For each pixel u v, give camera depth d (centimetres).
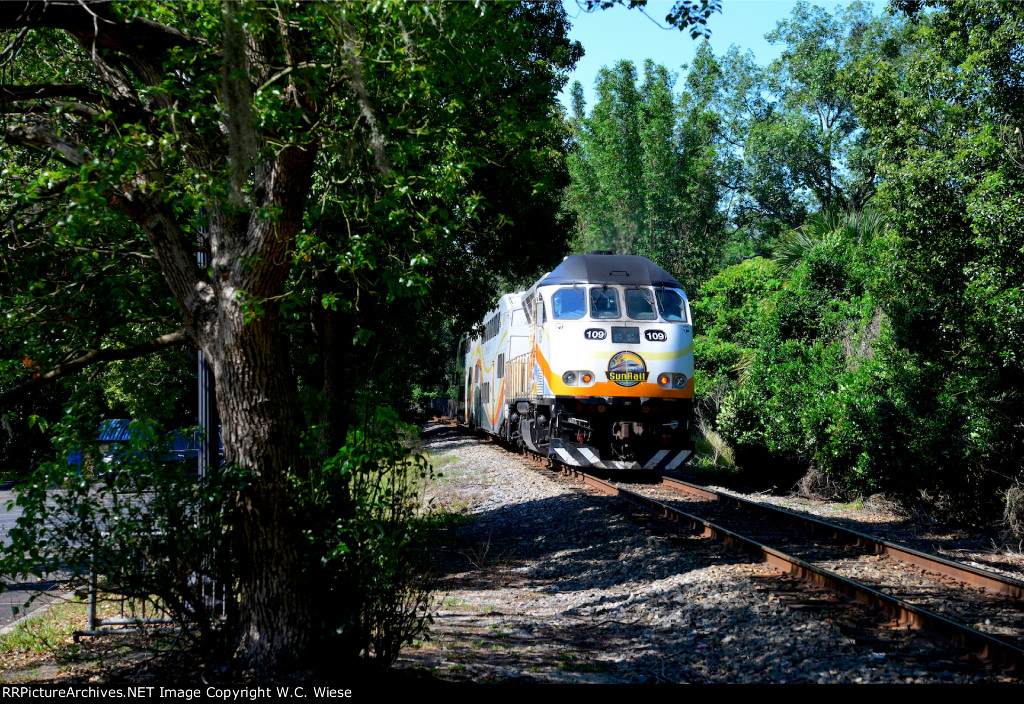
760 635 691
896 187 1320
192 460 600
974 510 1293
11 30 617
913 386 1385
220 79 527
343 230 768
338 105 610
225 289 549
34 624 733
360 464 546
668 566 950
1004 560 1058
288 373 571
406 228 647
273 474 543
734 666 627
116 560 536
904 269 1370
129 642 650
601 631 757
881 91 1403
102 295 651
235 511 543
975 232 1191
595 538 1151
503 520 1371
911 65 1386
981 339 1252
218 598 613
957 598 798
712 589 835
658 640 714
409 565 585
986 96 1241
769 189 3934
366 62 560
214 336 556
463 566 1059
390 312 1224
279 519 540
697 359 2328
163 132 563
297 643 534
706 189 3888
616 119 3859
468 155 699
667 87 3819
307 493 543
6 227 637
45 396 865
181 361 856
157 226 567
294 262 557
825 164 3797
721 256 4022
